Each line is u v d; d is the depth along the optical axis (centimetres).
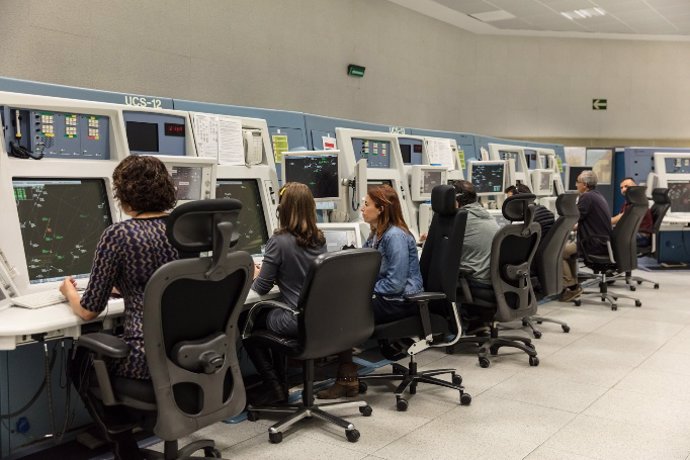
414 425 280
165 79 579
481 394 321
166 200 203
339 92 780
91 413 206
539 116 1040
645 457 246
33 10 477
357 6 795
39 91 262
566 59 1041
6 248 218
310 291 239
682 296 587
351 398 315
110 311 206
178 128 298
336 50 770
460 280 366
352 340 262
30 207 232
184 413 193
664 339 429
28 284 222
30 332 183
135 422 206
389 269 303
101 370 189
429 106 928
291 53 711
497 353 397
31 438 248
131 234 192
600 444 258
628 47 1056
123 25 540
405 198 447
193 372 195
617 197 876
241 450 254
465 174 603
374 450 254
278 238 269
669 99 1075
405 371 330
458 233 312
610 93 1060
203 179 287
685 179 712
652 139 1079
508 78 1021
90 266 246
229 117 322
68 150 250
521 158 691
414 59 892
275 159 377
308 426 279
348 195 380
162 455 221
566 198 416
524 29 980
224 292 202
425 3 850
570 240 573
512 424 280
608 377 347
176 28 585
